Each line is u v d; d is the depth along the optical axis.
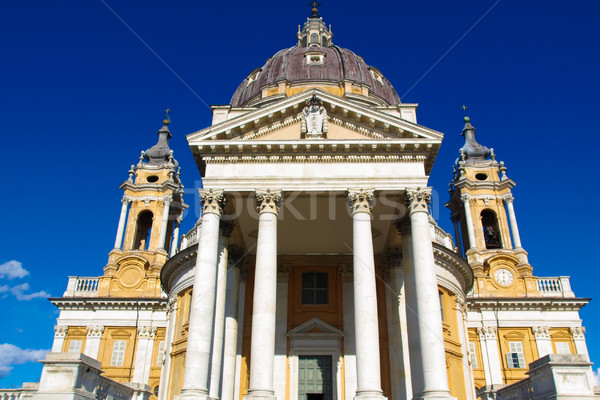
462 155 51.53
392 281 25.86
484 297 43.19
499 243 48.38
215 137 22.05
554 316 42.81
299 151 21.77
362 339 18.59
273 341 18.97
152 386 42.06
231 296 24.73
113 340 44.00
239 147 21.70
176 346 29.28
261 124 22.56
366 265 19.72
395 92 41.84
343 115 22.61
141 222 52.38
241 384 25.06
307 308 26.97
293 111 22.78
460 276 31.16
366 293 19.27
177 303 30.94
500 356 41.59
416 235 20.41
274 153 21.78
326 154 21.75
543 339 41.94
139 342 43.59
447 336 27.50
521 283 44.69
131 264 47.28
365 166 21.61
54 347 43.50
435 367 18.30
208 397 18.50
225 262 22.48
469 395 27.75
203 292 19.75
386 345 25.55
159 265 47.22
